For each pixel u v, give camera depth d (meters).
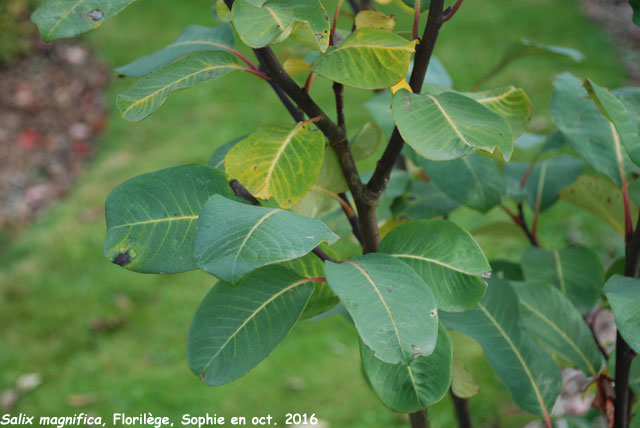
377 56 0.86
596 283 1.22
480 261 0.93
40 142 4.71
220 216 0.83
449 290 0.93
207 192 0.94
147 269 0.90
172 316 2.97
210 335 0.93
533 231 1.31
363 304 0.84
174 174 0.94
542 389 1.10
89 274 3.29
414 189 1.27
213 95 4.73
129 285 3.18
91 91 5.16
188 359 0.93
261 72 0.94
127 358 2.77
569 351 1.15
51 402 2.54
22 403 2.55
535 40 4.91
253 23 0.85
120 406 2.50
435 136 0.85
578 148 1.09
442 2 0.88
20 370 2.75
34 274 3.33
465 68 4.62
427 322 0.84
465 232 0.94
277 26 0.85
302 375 2.58
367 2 1.33
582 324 1.17
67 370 2.73
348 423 2.34
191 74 0.92
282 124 0.94
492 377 2.45
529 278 1.24
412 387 0.92
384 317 0.84
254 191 0.92
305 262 0.98
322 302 0.98
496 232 1.38
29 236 3.70
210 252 0.80
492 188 1.16
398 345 0.83
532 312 1.17
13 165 4.51
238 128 4.32
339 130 0.94
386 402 0.92
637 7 0.97
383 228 1.26
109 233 0.91
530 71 4.49
